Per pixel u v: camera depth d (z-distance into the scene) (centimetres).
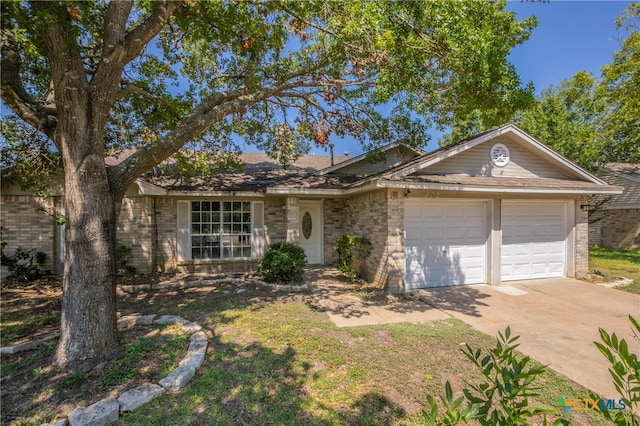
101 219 424
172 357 417
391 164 1265
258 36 652
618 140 1741
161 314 600
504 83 547
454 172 875
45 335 499
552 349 484
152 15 448
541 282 912
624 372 137
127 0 415
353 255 1042
